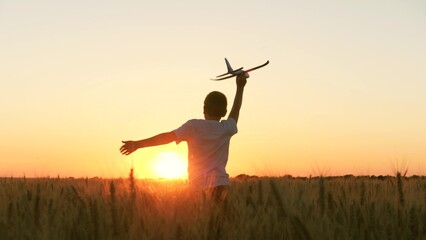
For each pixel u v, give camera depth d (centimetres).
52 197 519
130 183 468
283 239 393
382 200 495
